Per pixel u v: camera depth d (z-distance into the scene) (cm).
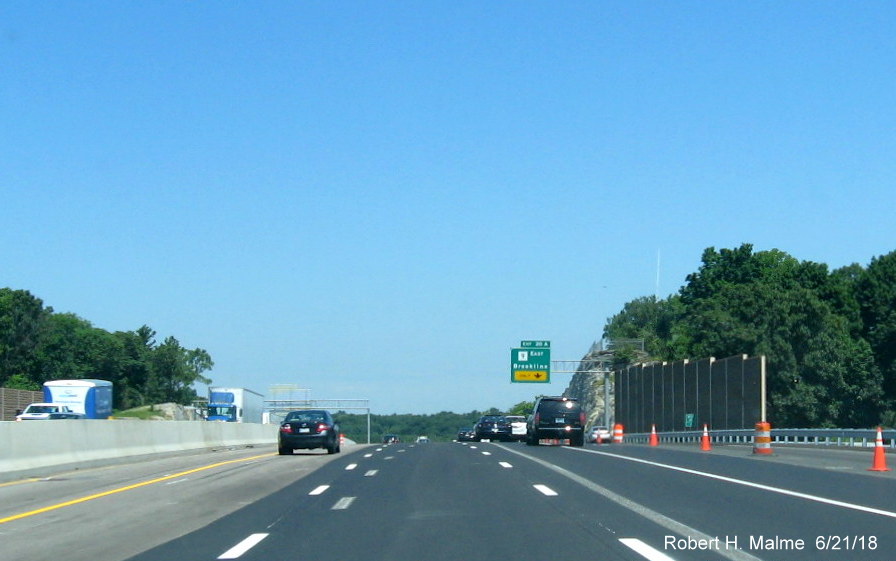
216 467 2931
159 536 1447
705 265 11656
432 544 1316
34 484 2311
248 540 1381
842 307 8638
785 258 11344
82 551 1319
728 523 1479
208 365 12975
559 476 2370
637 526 1457
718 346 7919
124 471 2755
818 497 1827
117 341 11512
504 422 6291
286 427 3762
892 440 3841
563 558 1196
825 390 7194
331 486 2181
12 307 10350
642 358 9494
